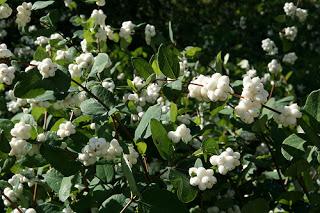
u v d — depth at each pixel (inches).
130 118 20.5
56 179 17.0
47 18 24.0
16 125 15.5
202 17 71.2
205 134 20.1
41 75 15.5
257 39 57.4
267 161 20.6
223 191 19.4
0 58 16.7
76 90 17.0
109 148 15.4
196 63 28.0
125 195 15.9
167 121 18.4
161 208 15.1
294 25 31.5
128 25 25.5
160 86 19.5
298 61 49.3
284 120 15.9
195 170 14.8
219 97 15.2
